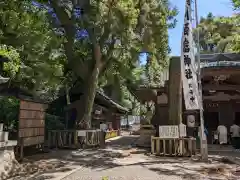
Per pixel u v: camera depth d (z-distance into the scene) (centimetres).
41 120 1327
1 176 759
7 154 835
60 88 2456
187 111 1809
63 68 1903
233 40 1113
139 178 765
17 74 1358
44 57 1547
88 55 1953
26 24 1251
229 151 1334
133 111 3862
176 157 1168
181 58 1108
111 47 1738
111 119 2997
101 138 1684
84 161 1069
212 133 1700
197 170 874
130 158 1159
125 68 2131
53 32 1509
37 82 1631
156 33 1712
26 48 1349
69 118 2170
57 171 866
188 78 1089
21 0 1270
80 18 1520
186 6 1129
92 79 1664
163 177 775
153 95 1795
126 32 1464
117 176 793
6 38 1219
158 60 2108
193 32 1166
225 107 1784
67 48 1672
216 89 1639
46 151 1349
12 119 1396
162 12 1686
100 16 1376
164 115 1761
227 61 1425
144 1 1573
